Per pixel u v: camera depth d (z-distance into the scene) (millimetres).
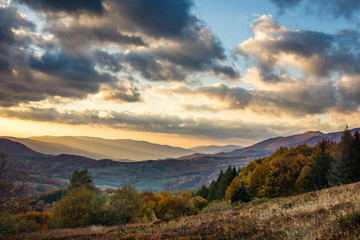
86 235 17453
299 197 20109
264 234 7594
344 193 13930
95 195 41500
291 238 6645
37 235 18500
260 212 12164
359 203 8852
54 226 34156
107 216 34094
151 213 44188
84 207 34562
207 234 8891
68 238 17109
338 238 5879
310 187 48562
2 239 15664
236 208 28625
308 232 6766
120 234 14203
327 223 6988
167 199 66188
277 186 59281
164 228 11602
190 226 10844
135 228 15922
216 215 14867
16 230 17172
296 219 8562
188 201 66500
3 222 14695
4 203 14539
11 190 14664
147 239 9734
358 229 6039
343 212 7445
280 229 7762
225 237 8055
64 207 34844
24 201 15734
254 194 68062
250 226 8961
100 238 13688
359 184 18938
